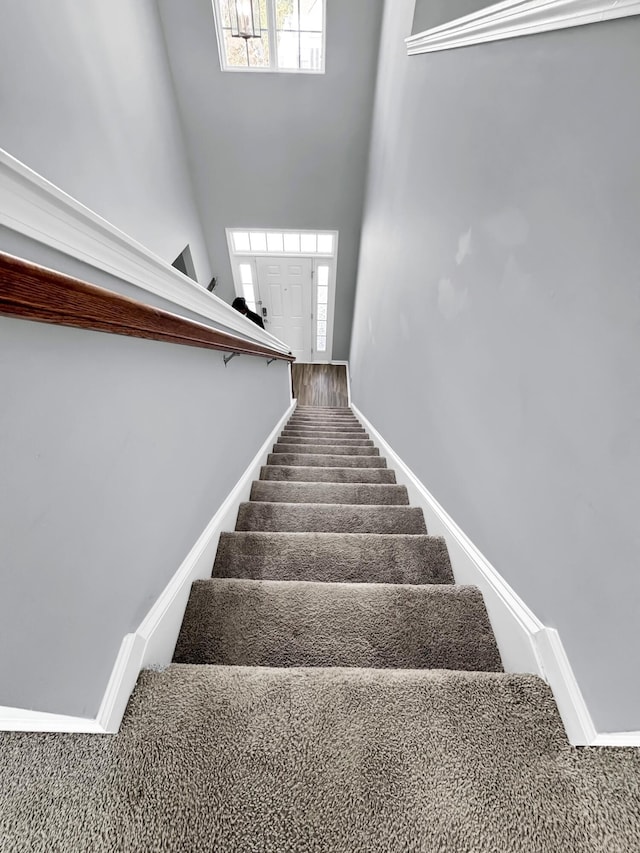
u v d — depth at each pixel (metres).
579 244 0.62
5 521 0.46
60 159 1.82
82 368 0.60
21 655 0.49
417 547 1.26
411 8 1.72
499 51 0.86
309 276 4.73
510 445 0.86
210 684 0.72
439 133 1.31
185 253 3.87
